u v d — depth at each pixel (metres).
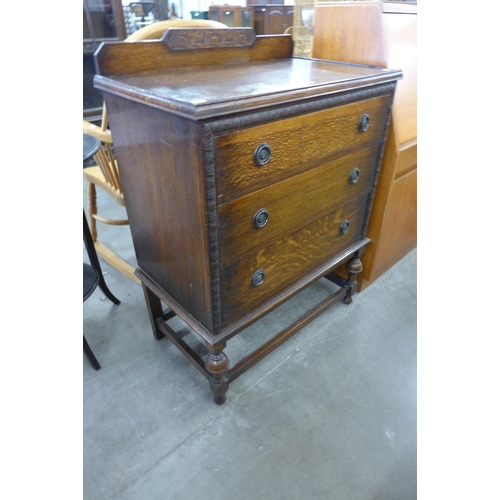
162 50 0.96
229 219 0.80
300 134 0.85
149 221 0.99
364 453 1.05
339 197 1.12
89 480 0.98
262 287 1.02
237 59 1.14
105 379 1.26
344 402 1.19
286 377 1.26
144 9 2.65
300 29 2.02
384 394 1.21
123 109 0.86
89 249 1.38
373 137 1.11
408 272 1.76
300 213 1.00
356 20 1.21
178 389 1.23
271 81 0.86
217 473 1.00
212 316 0.92
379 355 1.35
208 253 0.81
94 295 1.63
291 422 1.13
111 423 1.12
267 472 1.00
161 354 1.36
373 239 1.43
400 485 0.98
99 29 2.49
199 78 0.89
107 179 1.47
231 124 0.69
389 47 1.17
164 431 1.10
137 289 1.68
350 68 1.11
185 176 0.76
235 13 2.80
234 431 1.10
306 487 0.97
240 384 1.24
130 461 1.03
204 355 1.33
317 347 1.38
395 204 1.40
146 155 0.86
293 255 1.07
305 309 1.54
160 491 0.96
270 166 0.82
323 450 1.05
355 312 1.53
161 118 0.75
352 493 0.96
